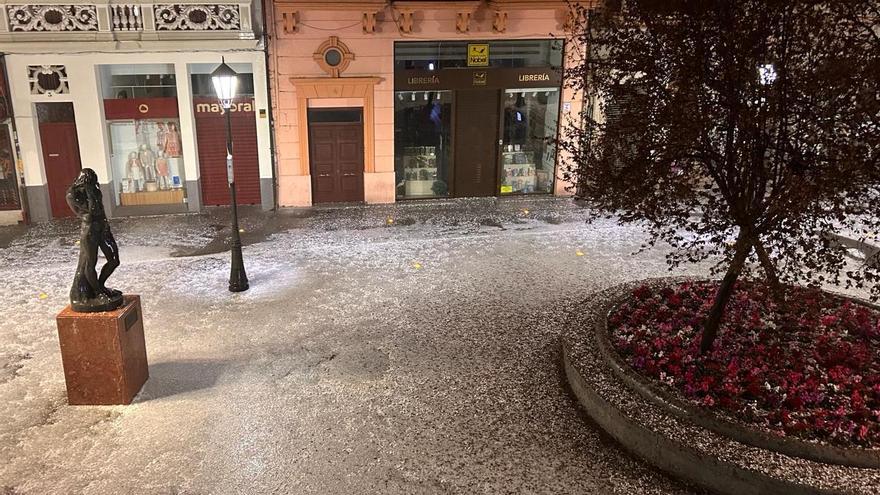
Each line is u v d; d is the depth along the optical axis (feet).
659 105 21.48
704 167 22.40
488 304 34.24
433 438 22.61
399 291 36.01
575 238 45.55
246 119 51.93
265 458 21.54
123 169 51.78
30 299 34.73
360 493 19.90
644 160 21.84
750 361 23.44
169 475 20.70
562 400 24.89
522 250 43.04
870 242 39.96
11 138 47.21
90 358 23.98
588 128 25.20
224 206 53.72
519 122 56.34
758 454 19.44
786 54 19.61
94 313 23.89
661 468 20.89
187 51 48.06
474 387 25.89
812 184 18.81
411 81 52.95
